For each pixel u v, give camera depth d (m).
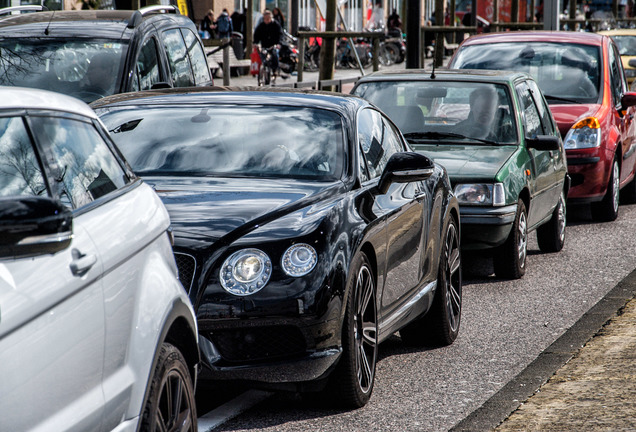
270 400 13.33
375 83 24.70
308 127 14.99
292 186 13.71
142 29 24.28
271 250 12.00
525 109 24.50
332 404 12.90
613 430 11.86
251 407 13.05
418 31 42.66
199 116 15.44
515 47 32.53
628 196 35.38
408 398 13.59
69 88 23.05
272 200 13.08
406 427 12.34
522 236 22.33
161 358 8.71
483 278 22.36
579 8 145.62
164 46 25.08
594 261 24.47
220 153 14.66
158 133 15.16
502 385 14.26
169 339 9.35
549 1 57.75
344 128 14.95
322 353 12.02
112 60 23.36
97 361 7.58
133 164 14.63
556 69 31.78
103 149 9.03
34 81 23.08
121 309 8.02
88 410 7.36
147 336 8.39
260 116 15.30
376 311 13.45
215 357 11.81
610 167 30.09
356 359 12.73
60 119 8.44
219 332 11.82
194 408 9.47
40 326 6.79
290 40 80.38
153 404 8.50
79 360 7.28
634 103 31.75
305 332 11.89
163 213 9.47
